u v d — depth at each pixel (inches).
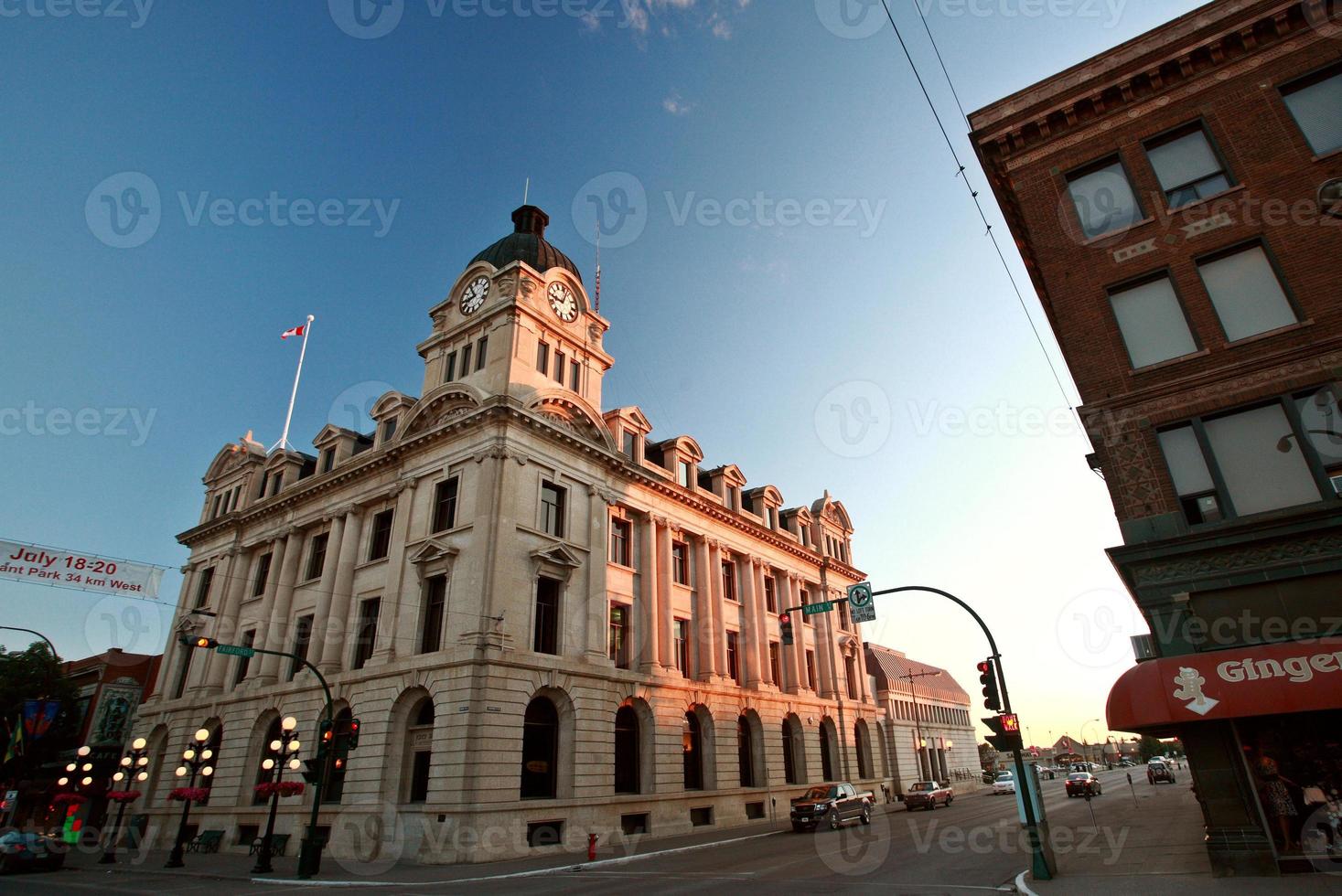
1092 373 671.8
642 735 1325.0
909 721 2650.1
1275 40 671.1
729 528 1744.6
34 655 1862.7
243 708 1429.6
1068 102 745.0
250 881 844.0
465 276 1475.1
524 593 1160.2
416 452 1332.4
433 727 1079.6
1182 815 1048.2
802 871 746.8
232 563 1674.5
